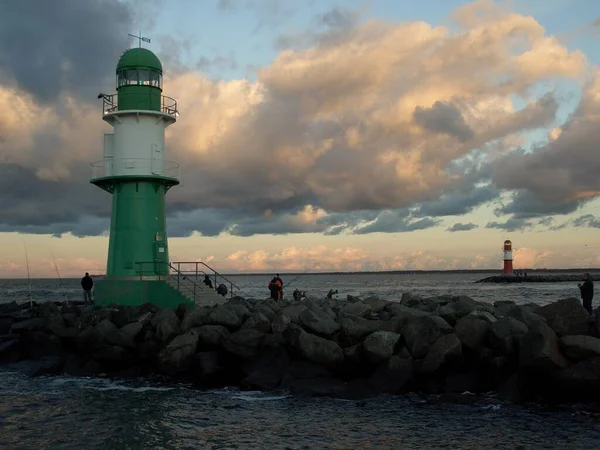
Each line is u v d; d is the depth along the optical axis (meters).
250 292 85.38
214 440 14.55
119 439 14.72
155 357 22.30
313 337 19.45
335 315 23.02
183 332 22.48
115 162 30.00
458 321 18.62
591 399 16.20
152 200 30.11
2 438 14.88
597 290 93.62
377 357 18.56
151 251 29.75
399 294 86.38
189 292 27.91
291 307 22.30
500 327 17.77
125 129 30.03
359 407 17.17
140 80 30.25
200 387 20.45
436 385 18.05
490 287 114.56
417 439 14.30
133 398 18.98
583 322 17.66
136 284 28.44
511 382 17.03
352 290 104.69
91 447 14.13
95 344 23.52
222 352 21.22
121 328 23.36
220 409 17.44
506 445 13.72
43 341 25.09
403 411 16.58
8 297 81.44
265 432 15.13
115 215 30.14
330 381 19.05
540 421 15.33
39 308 32.50
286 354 20.16
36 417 16.83
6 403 18.42
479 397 17.12
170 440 14.60
